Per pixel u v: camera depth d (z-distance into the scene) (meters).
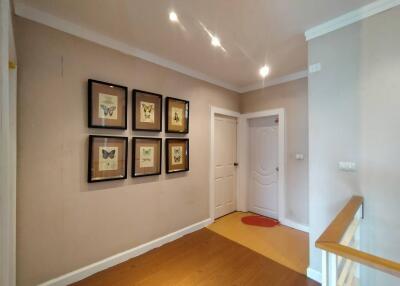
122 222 2.31
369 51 1.69
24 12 1.71
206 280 1.98
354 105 1.76
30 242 1.74
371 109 1.68
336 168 1.86
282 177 3.35
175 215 2.86
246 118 3.90
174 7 1.71
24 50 1.71
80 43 2.01
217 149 3.66
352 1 1.63
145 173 2.50
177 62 2.82
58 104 1.88
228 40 2.24
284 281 1.97
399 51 1.56
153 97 2.59
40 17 1.78
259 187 3.86
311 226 2.01
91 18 1.88
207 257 2.38
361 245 1.70
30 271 1.73
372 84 1.68
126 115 2.33
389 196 1.60
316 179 1.97
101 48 2.15
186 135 3.02
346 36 1.80
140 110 2.46
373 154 1.67
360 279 1.70
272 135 3.67
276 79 3.44
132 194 2.40
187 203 3.02
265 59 2.71
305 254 2.45
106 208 2.19
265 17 1.83
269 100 3.56
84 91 2.04
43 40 1.80
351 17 1.76
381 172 1.63
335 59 1.86
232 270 2.14
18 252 1.68
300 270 2.14
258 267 2.19
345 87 1.81
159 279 1.99
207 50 2.48
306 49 2.43
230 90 3.75
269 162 3.71
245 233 3.03
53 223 1.85
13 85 1.56
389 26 1.59
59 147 1.89
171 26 1.99
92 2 1.66
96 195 2.12
